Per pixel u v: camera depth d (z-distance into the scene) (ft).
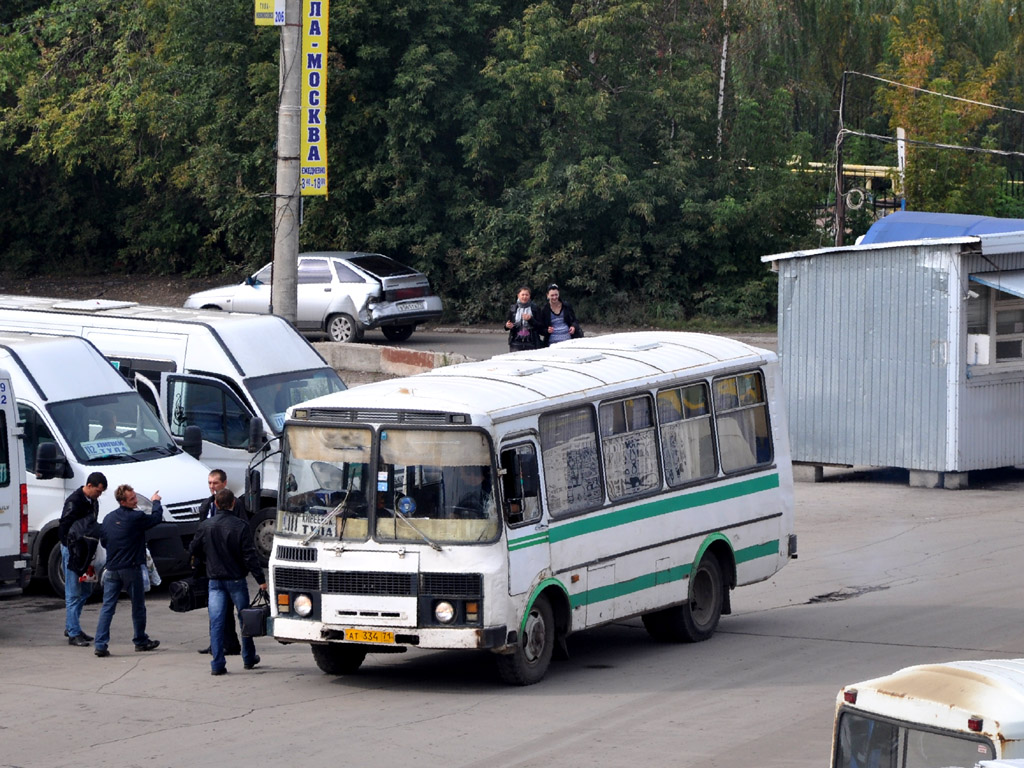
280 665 162.91
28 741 128.26
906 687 74.02
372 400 148.77
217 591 156.46
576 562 153.58
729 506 178.40
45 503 209.87
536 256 481.46
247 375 237.86
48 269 636.89
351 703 141.38
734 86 523.70
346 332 409.90
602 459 159.63
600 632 182.19
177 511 209.77
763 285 483.92
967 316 266.57
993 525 234.79
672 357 177.88
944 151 505.66
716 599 176.24
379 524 144.66
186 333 242.99
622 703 139.44
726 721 131.23
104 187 630.33
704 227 488.02
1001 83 588.91
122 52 544.62
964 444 265.75
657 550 165.78
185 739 127.65
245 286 415.85
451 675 155.02
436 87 481.05
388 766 117.39
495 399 148.36
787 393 287.28
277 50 495.82
